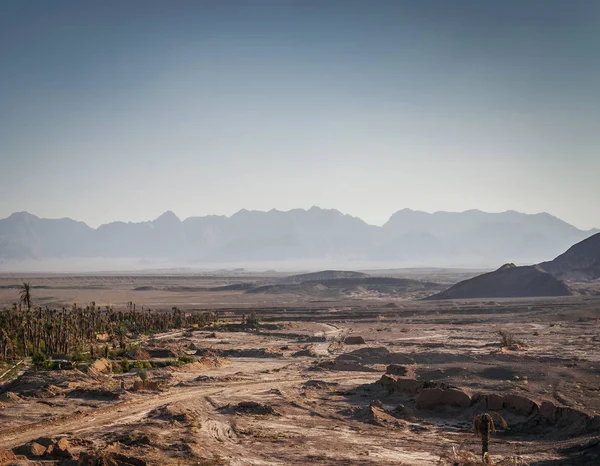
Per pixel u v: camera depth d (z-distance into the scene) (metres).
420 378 73.44
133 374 87.12
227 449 46.53
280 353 113.88
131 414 58.75
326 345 129.00
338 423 55.84
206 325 176.38
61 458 42.88
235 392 71.75
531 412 53.41
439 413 58.47
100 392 67.69
